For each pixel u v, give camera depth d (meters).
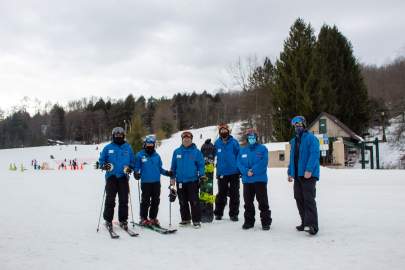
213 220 7.56
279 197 10.95
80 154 75.31
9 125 121.12
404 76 61.41
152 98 134.38
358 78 51.19
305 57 47.06
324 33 53.81
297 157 6.12
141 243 5.45
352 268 4.03
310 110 44.41
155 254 4.81
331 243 5.20
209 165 7.46
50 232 6.25
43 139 117.12
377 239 5.31
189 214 7.03
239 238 5.74
